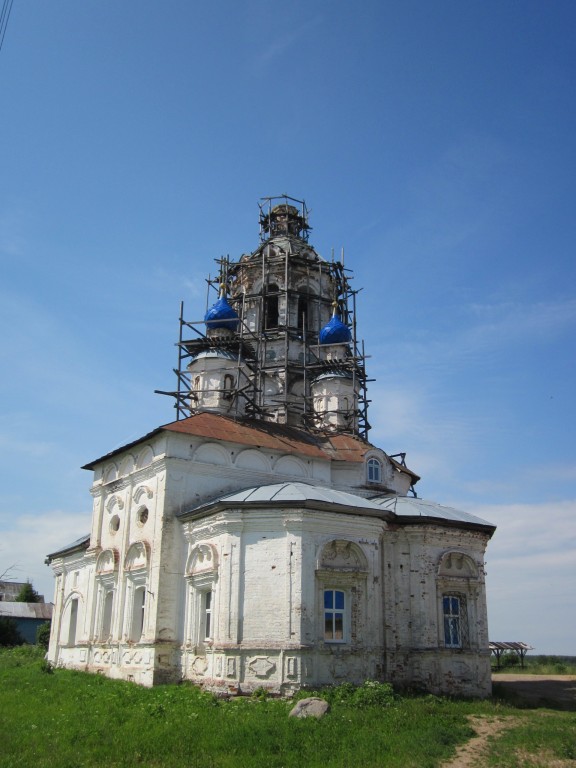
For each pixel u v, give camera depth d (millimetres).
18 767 13484
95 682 27469
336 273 45375
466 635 27969
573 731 17469
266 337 42500
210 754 15016
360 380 41906
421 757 15047
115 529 33406
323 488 28453
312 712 18688
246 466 31266
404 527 28328
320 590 24781
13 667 35844
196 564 27531
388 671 26453
